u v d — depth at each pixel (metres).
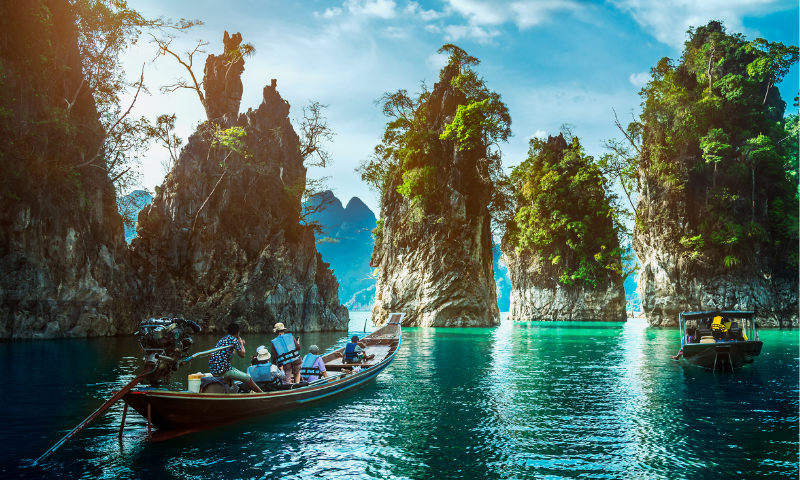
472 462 8.27
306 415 11.38
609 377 17.55
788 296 53.56
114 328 36.47
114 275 37.84
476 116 58.47
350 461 8.25
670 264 56.47
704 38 64.56
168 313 42.00
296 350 12.84
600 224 74.12
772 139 55.97
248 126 51.41
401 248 63.41
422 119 65.38
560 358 23.81
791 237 53.88
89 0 37.81
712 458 8.51
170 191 46.28
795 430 10.30
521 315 82.62
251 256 47.09
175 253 44.09
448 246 59.38
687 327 22.62
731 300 54.06
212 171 47.41
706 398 13.70
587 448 9.05
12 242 30.34
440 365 21.00
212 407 9.77
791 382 16.50
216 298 44.03
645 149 59.62
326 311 49.75
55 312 32.56
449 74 66.38
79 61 38.47
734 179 54.72
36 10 32.19
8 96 29.42
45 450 8.51
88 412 11.19
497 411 11.99
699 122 56.00
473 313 59.34
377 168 69.69
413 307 60.78
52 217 32.50
